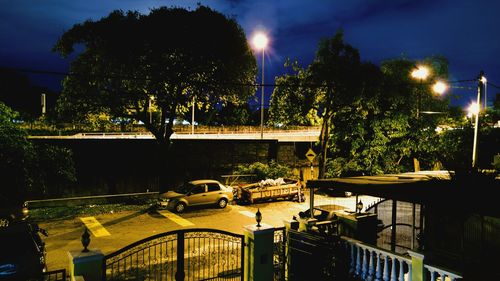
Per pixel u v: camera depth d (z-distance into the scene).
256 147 26.75
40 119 20.81
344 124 24.00
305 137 35.03
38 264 8.16
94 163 21.33
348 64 20.22
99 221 16.69
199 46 18.98
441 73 27.11
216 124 58.78
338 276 8.45
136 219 17.12
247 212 18.86
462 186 7.54
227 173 25.61
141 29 18.08
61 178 20.31
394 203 9.56
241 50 20.77
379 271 7.64
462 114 27.78
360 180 9.39
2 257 8.18
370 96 21.22
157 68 19.12
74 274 6.43
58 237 14.07
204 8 19.72
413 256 6.83
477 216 8.72
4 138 14.40
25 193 19.30
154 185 23.20
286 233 9.40
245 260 8.55
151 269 10.07
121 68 19.05
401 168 25.25
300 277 8.95
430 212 8.80
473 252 8.52
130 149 22.34
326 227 9.78
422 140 23.86
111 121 23.06
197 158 24.52
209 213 18.55
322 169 23.78
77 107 19.89
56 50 19.03
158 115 37.50
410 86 23.72
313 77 20.47
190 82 17.92
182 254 7.83
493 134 25.56
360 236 9.27
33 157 15.74
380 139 23.58
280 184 21.81
